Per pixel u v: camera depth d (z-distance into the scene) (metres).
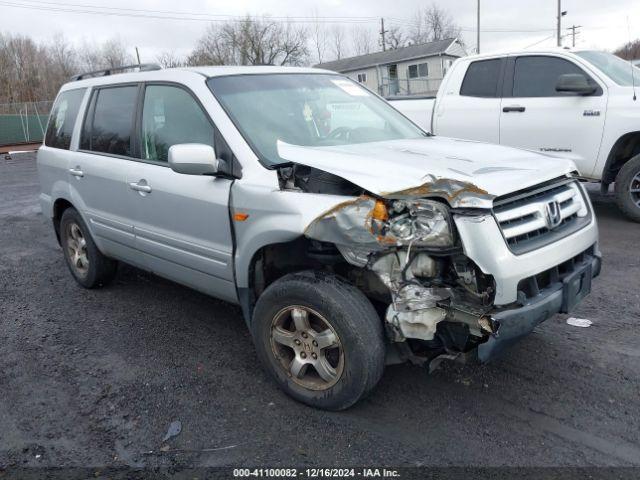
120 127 4.73
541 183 3.30
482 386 3.57
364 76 48.94
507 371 3.73
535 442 3.01
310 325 3.33
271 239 3.33
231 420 3.35
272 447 3.08
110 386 3.80
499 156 3.59
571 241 3.23
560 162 3.58
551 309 3.07
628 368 3.70
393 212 2.96
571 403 3.35
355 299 3.12
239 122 3.76
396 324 2.99
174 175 4.01
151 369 4.00
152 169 4.23
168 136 4.20
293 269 3.68
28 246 7.72
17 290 5.85
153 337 4.53
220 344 4.35
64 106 5.70
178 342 4.42
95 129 5.06
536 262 2.96
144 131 4.45
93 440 3.22
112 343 4.45
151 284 5.77
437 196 2.89
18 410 3.56
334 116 4.29
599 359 3.83
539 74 7.41
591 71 7.04
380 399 3.48
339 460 2.95
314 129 4.03
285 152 3.43
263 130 3.79
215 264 3.82
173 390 3.71
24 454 3.12
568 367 3.74
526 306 2.93
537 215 3.14
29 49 51.94
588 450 2.93
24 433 3.32
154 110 4.37
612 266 5.62
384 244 2.91
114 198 4.67
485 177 3.04
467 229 2.83
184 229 4.00
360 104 4.62
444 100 8.16
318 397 3.33
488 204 2.84
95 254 5.35
